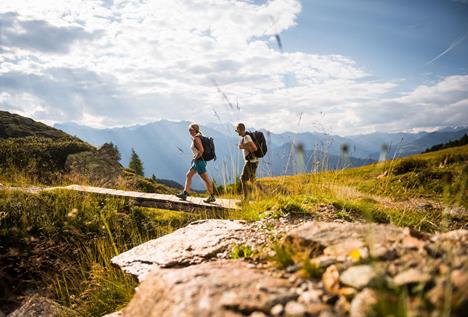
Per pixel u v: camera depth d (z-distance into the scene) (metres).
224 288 2.34
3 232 8.62
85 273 7.56
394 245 2.57
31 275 7.89
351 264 2.42
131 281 5.60
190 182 11.48
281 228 5.66
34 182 14.48
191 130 11.20
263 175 8.11
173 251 5.00
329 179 7.96
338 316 1.92
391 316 1.74
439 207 7.87
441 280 1.93
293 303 2.09
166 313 2.25
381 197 7.81
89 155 28.14
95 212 10.49
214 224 6.30
